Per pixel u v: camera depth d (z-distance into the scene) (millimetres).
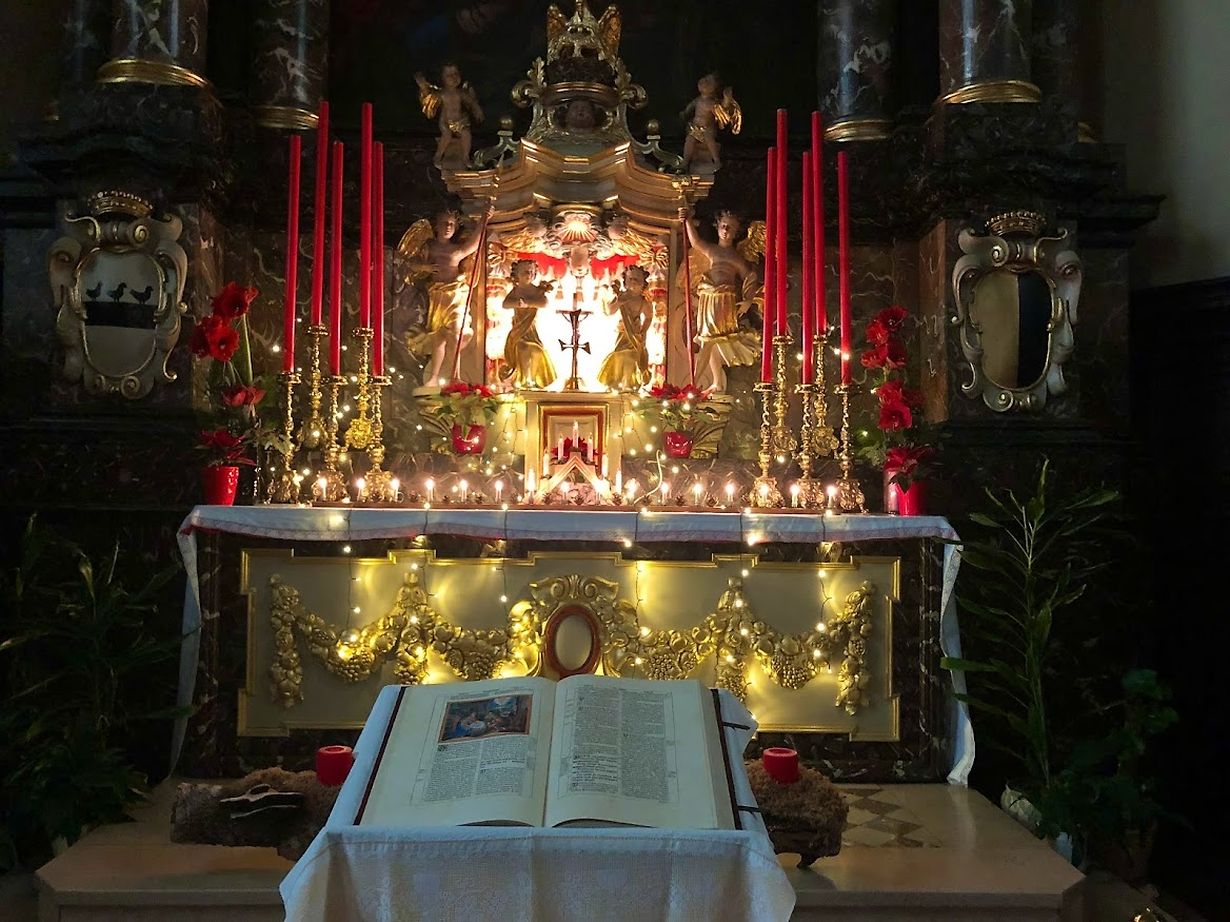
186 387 5262
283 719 4500
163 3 5578
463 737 2406
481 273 5828
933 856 3779
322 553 4516
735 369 5977
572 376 5559
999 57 5719
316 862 2021
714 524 4379
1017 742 5094
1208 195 6172
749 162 6176
